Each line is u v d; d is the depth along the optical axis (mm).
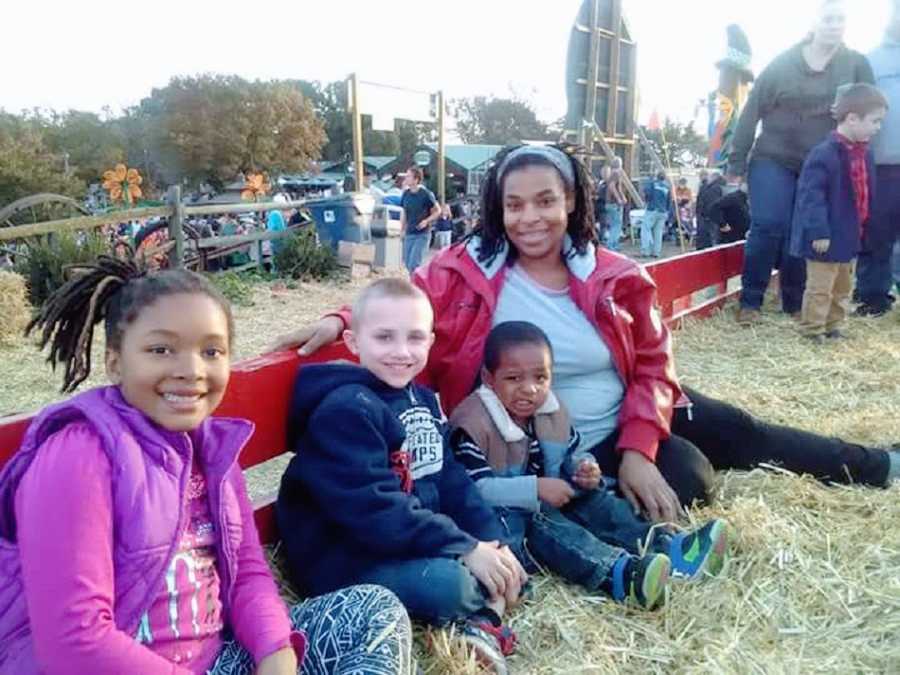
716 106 11703
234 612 1745
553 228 2773
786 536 2664
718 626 2260
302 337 2541
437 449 2381
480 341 2787
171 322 1589
